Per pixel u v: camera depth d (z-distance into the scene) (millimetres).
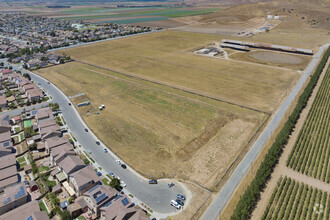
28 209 61312
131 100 126688
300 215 63250
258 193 68188
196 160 83625
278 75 158125
